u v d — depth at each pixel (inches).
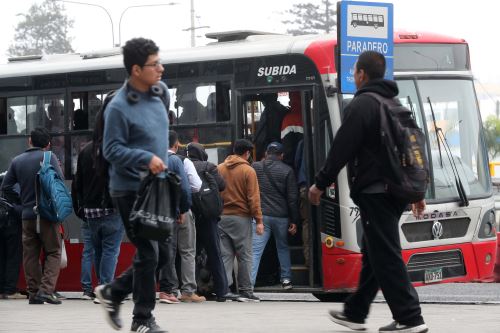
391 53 821.2
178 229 815.1
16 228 880.9
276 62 863.1
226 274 838.5
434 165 856.3
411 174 503.2
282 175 849.5
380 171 506.9
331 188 836.0
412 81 862.5
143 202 476.7
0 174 936.9
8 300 880.9
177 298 827.4
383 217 509.0
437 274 847.1
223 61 888.9
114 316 508.7
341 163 506.9
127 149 476.4
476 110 889.5
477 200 871.7
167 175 481.7
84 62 957.2
